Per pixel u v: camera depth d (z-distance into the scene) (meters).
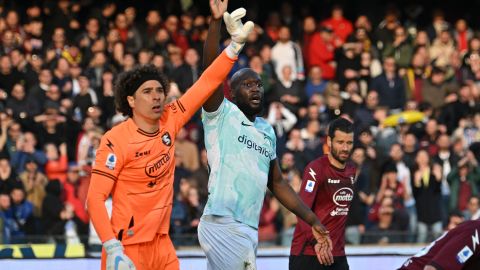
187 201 13.22
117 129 6.66
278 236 11.78
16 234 12.89
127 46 16.77
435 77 17.11
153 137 6.69
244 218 7.10
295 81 16.50
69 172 13.52
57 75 15.46
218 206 7.08
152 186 6.68
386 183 13.96
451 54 18.17
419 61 17.39
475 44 17.88
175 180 13.59
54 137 14.24
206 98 6.93
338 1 19.27
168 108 6.86
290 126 15.52
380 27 18.09
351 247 12.16
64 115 14.44
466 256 6.30
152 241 6.71
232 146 7.09
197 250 11.59
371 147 14.42
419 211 14.13
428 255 6.45
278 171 7.42
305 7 19.14
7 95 15.06
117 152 6.57
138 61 16.31
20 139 13.90
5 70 15.17
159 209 6.72
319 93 16.66
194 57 16.34
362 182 13.88
